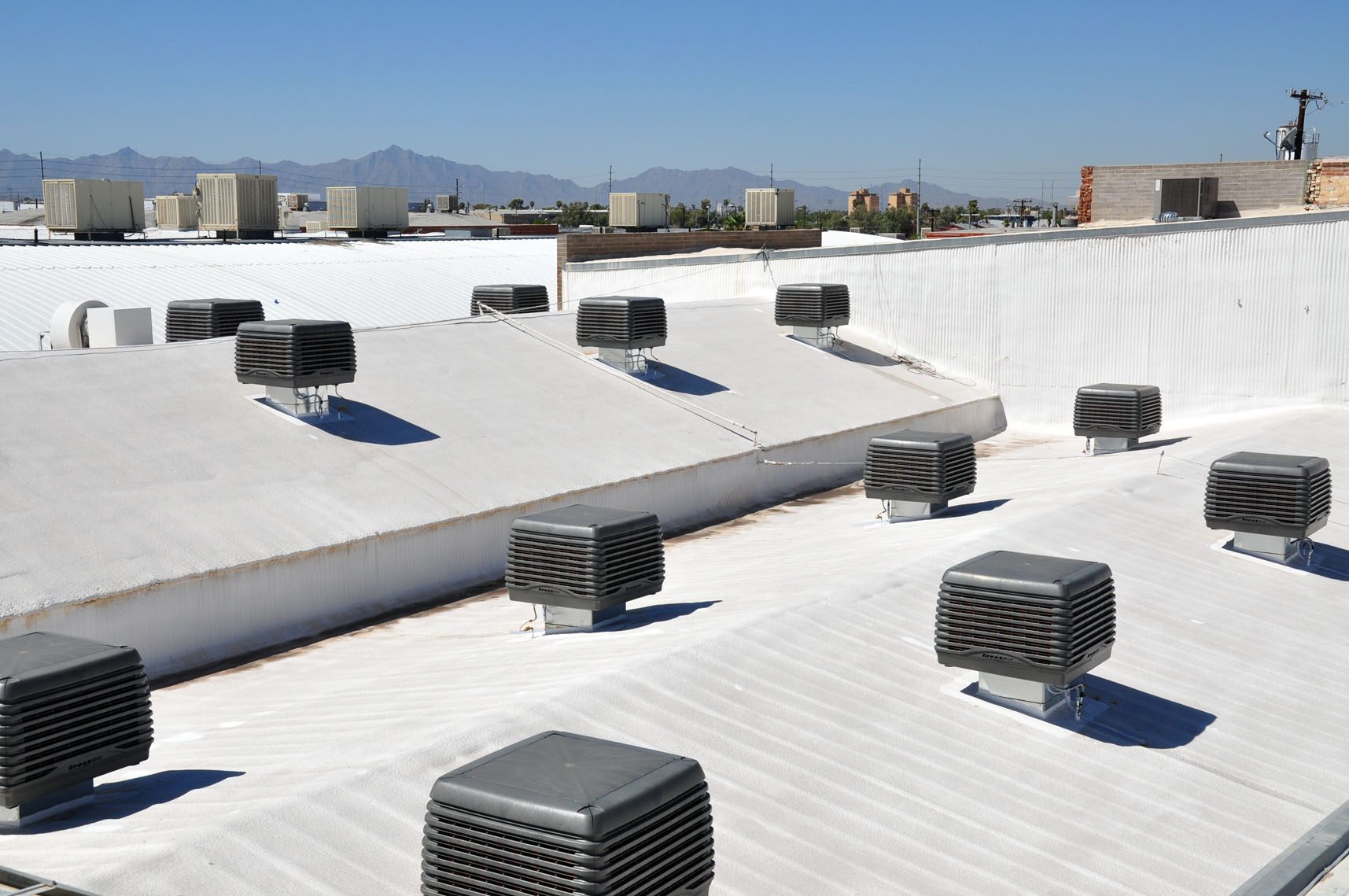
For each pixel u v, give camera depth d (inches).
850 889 300.5
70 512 550.9
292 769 337.1
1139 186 1456.7
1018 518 639.1
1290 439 870.4
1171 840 349.7
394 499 637.3
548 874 239.6
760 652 430.3
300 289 1542.8
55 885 250.5
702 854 263.4
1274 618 549.3
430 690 418.0
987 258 1175.0
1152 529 651.5
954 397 1121.4
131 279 1438.2
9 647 338.0
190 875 267.7
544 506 679.7
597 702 375.2
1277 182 1349.7
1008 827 344.2
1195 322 1079.0
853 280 1251.2
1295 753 423.5
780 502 853.8
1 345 1170.6
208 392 722.8
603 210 4859.7
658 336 954.1
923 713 408.2
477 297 1234.6
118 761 330.6
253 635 541.3
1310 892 277.7
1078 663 410.0
